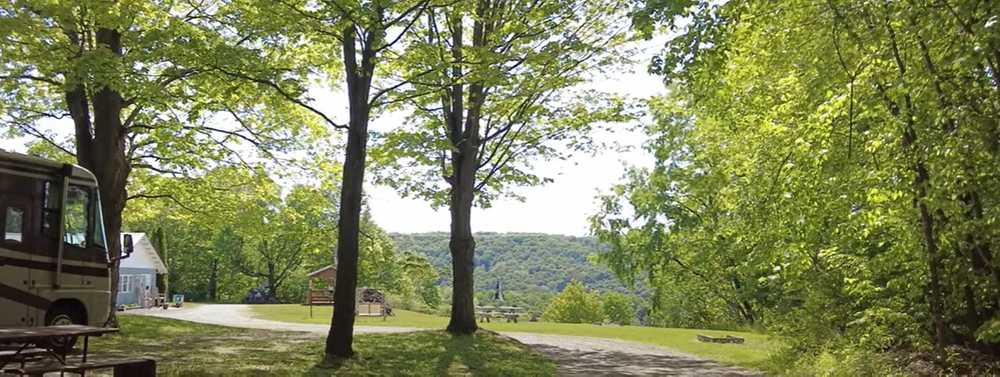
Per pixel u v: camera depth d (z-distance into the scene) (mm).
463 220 21688
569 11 17953
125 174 20656
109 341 17547
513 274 125562
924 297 13195
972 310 12234
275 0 13008
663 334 27859
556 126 22625
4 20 12992
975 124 9461
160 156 23766
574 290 80188
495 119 22234
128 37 14641
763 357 17812
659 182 40969
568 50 16828
